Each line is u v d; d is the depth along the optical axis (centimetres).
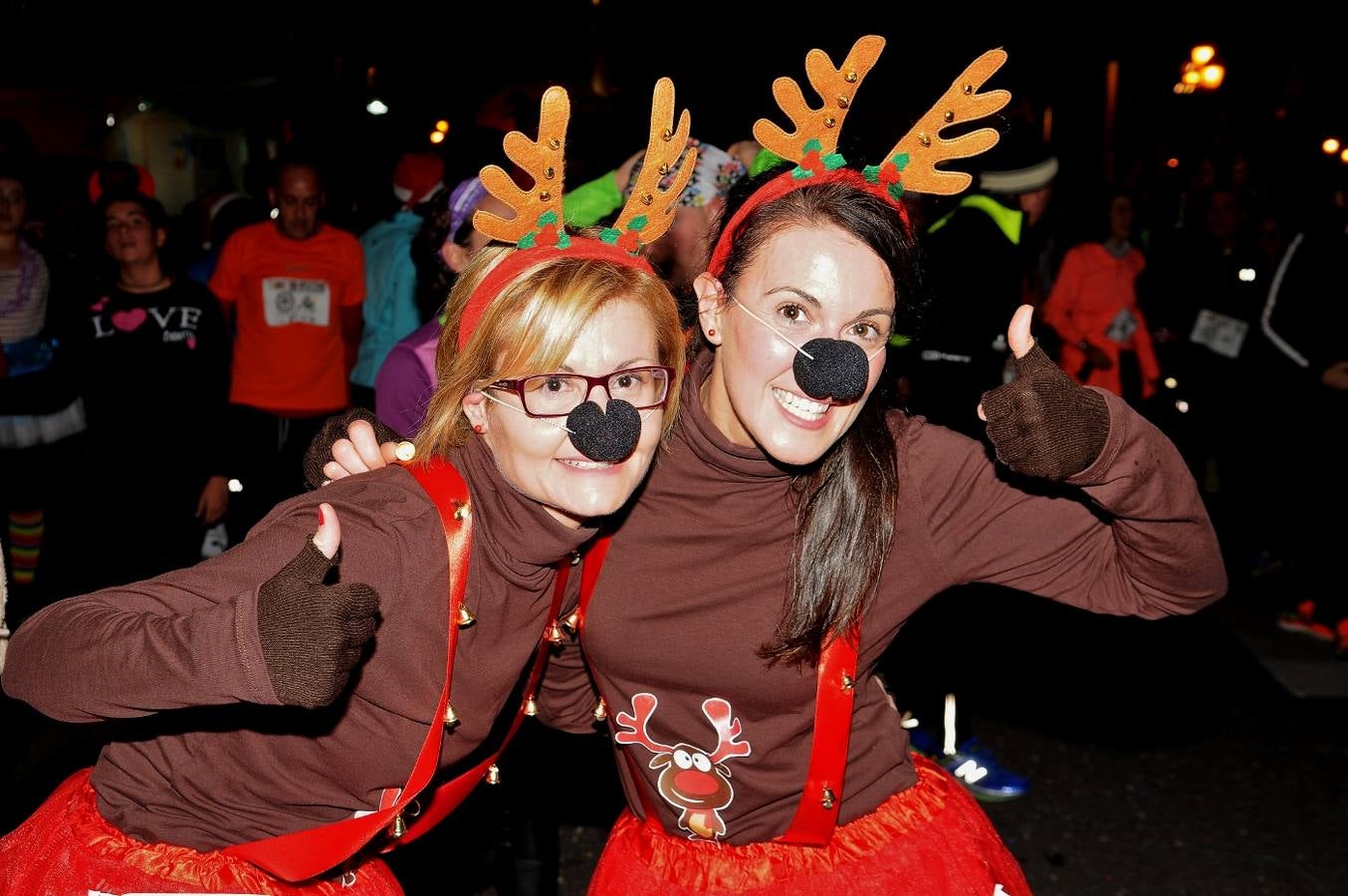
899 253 183
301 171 519
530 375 174
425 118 1066
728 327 187
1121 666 505
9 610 488
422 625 178
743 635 193
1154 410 666
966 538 196
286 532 170
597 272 175
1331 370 544
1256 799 403
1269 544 603
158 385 476
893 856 201
